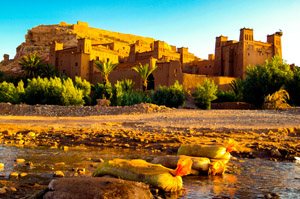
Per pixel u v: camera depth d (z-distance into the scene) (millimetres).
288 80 29797
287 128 13938
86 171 5562
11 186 4340
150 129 14117
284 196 4285
